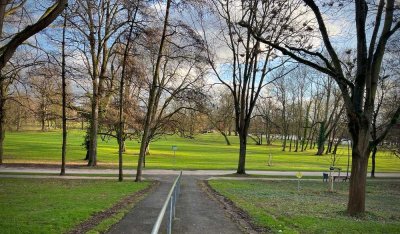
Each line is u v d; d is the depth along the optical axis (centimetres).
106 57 3969
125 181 2777
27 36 1137
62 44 2755
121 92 2806
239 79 3697
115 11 3850
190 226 1147
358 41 1499
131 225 1138
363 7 1482
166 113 4234
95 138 4050
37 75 2802
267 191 2378
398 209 1788
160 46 2730
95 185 2358
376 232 1126
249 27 1498
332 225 1204
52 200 1553
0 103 3512
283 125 9175
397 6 1479
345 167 5397
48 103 3422
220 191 2227
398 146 4166
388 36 1482
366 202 2055
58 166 3831
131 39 2620
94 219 1204
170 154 6250
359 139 1494
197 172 3781
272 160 6069
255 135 11656
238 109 3694
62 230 1010
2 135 3831
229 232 1080
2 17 1112
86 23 3155
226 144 10394
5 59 1126
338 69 1523
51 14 1155
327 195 2348
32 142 7100
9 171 3209
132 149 7050
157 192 2108
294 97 9638
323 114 9606
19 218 1116
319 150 7862
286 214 1409
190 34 2648
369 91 1506
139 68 2839
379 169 5497
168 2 2591
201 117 3647
